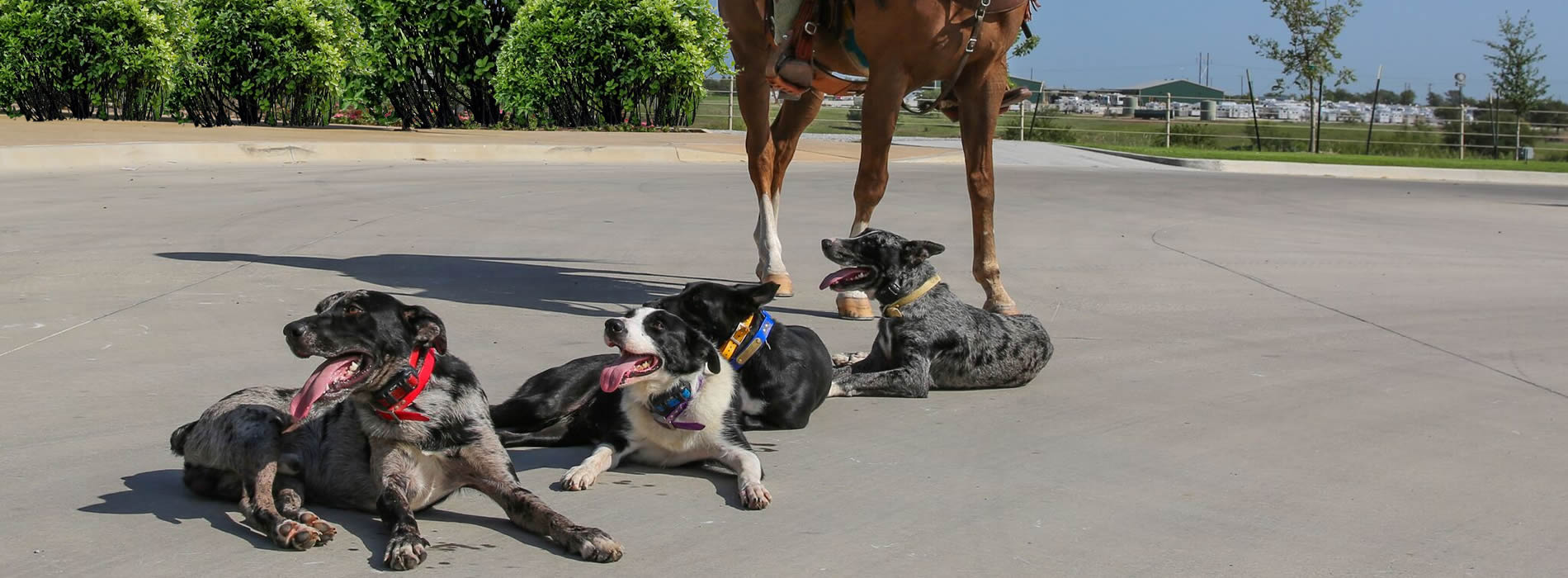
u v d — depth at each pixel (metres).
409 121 29.20
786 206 16.41
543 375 5.80
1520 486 5.45
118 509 4.61
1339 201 21.17
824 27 9.16
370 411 4.41
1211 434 6.20
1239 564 4.38
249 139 21.56
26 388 6.30
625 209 15.50
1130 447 5.93
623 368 4.89
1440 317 9.98
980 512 4.89
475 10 29.30
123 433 5.59
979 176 9.03
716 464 5.43
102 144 18.64
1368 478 5.51
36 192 14.84
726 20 10.38
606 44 29.47
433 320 4.41
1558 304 10.86
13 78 23.14
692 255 11.87
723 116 39.69
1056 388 7.18
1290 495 5.22
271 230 12.39
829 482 5.25
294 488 4.61
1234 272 12.15
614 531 4.57
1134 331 8.95
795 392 6.02
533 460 5.51
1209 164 30.09
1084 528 4.73
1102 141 40.06
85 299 8.59
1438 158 39.66
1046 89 45.91
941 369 7.02
